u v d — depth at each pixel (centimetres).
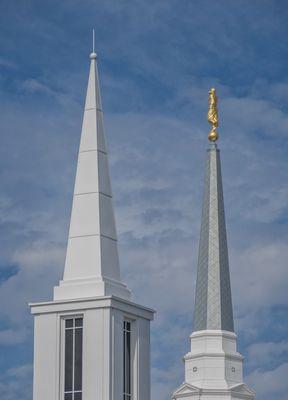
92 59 15200
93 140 14975
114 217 14938
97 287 14512
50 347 14488
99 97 15125
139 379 14638
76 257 14700
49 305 14538
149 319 14888
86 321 14412
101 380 14250
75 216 14825
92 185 14850
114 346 14375
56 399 14375
